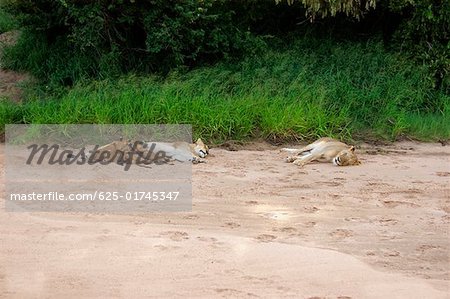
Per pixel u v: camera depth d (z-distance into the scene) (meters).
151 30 16.19
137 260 6.91
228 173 10.92
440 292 6.41
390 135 14.51
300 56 17.09
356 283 6.55
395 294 6.32
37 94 16.23
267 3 18.09
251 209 8.91
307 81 15.97
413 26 17.28
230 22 16.95
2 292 6.10
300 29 18.66
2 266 6.69
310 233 7.98
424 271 6.95
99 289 6.20
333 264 7.00
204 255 7.11
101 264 6.79
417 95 16.33
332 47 17.62
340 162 11.71
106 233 7.68
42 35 17.88
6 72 17.78
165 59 16.80
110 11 16.39
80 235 7.60
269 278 6.58
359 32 18.72
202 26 16.56
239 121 13.75
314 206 9.15
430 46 17.36
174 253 7.13
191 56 16.48
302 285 6.45
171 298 6.04
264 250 7.31
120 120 13.54
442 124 15.08
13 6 17.22
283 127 13.80
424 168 11.80
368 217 8.73
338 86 15.77
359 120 15.04
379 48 17.30
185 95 14.80
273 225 8.23
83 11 15.98
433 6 17.17
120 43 16.95
